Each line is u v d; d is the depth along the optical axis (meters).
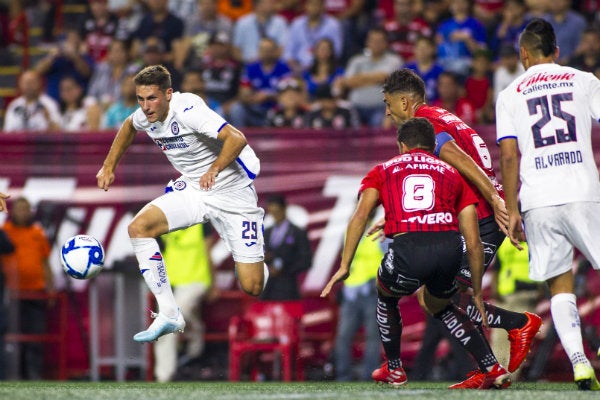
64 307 37.16
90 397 18.30
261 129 36.94
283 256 35.72
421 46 42.56
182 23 48.38
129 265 36.97
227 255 37.00
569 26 44.75
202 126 22.48
